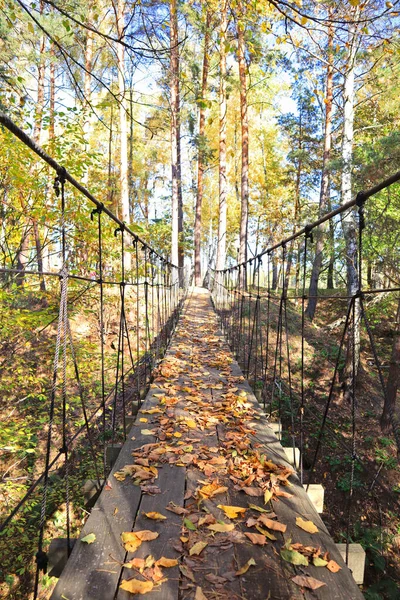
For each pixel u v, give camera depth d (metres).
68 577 1.45
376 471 8.05
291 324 13.17
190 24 5.03
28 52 5.99
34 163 5.52
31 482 6.08
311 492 2.25
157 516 1.80
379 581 5.98
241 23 3.08
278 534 1.74
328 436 8.91
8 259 6.36
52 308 5.58
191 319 9.31
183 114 16.80
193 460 2.35
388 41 3.67
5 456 6.33
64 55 2.52
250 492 2.03
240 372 4.55
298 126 21.47
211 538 1.68
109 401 7.45
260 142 22.67
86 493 2.19
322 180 14.34
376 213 8.93
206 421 2.97
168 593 1.39
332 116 15.55
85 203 5.73
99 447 6.68
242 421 2.97
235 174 23.14
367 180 8.71
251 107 21.11
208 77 17.84
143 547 1.62
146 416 3.14
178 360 4.95
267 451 2.54
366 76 11.00
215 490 2.03
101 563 1.53
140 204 28.48
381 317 14.16
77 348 6.61
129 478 2.19
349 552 1.73
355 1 2.84
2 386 5.86
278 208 21.34
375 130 12.49
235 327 6.59
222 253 16.39
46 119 5.63
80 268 6.29
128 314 9.76
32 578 5.14
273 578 1.47
